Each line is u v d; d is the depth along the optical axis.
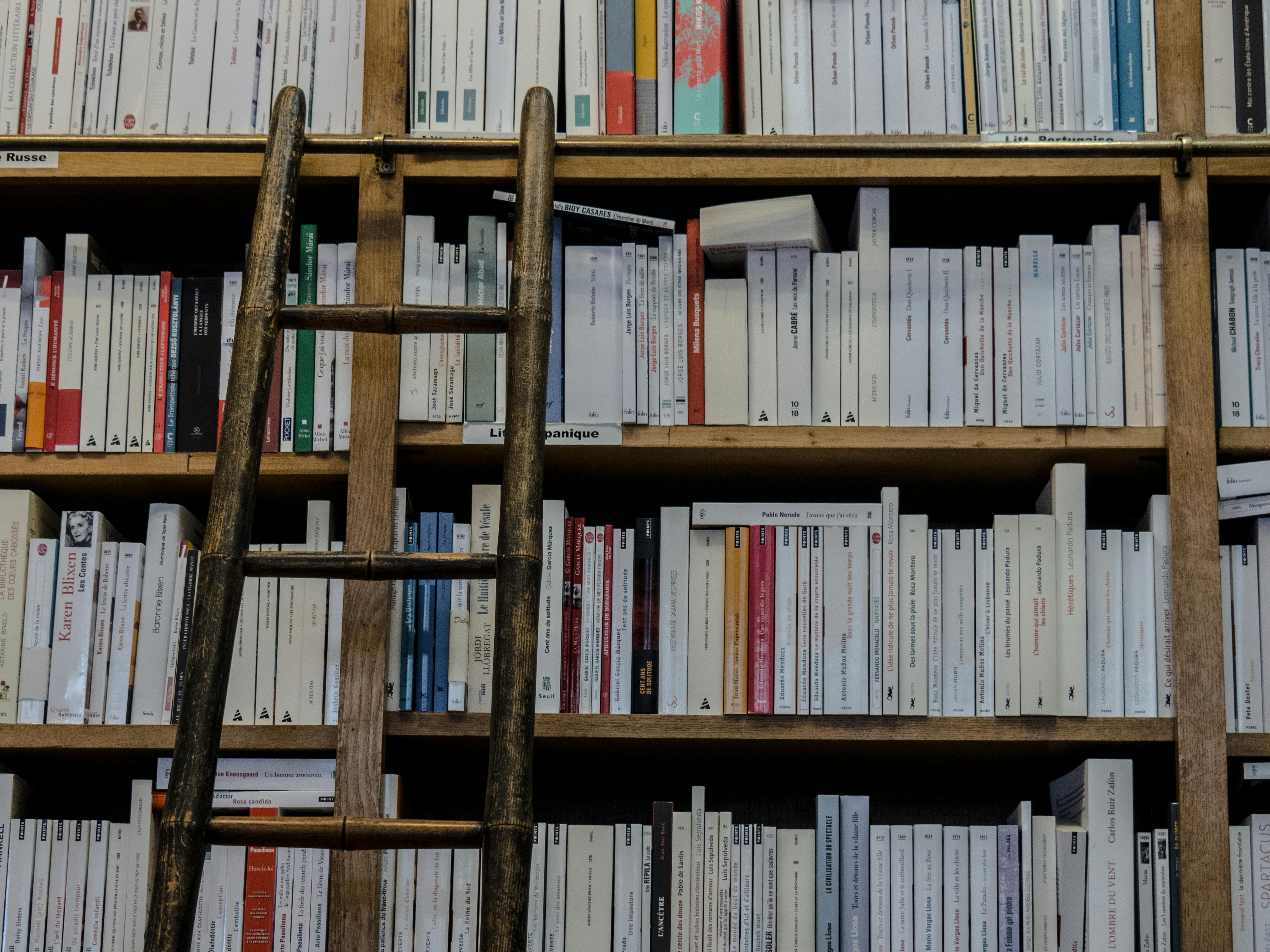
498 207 1.94
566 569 1.80
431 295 1.84
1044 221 1.99
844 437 1.79
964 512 2.11
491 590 1.77
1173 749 1.75
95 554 1.79
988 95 1.86
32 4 1.92
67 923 1.70
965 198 1.91
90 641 1.76
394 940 1.68
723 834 1.74
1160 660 1.72
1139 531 1.80
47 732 1.72
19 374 1.84
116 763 1.87
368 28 1.90
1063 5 1.87
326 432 1.80
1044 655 1.73
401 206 1.84
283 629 1.76
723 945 1.71
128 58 1.91
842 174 1.84
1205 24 1.88
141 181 1.87
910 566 1.77
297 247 2.02
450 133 1.88
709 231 1.84
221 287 1.87
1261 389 1.79
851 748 1.80
